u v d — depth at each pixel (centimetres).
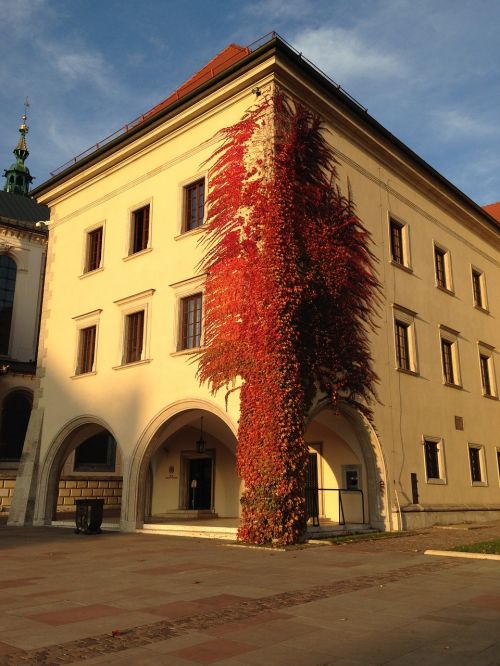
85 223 2483
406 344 2228
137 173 2292
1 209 4166
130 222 2269
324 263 1819
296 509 1508
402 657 538
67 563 1157
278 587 879
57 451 2316
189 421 2083
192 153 2084
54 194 2633
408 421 2105
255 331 1652
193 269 1967
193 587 880
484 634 611
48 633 621
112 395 2147
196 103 2038
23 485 2333
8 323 3766
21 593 838
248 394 1614
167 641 593
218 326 1784
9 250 3828
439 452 2242
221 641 593
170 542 1576
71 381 2331
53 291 2542
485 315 2825
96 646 577
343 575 993
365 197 2131
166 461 2589
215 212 1903
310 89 1922
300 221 1778
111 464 3162
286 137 1828
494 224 2944
